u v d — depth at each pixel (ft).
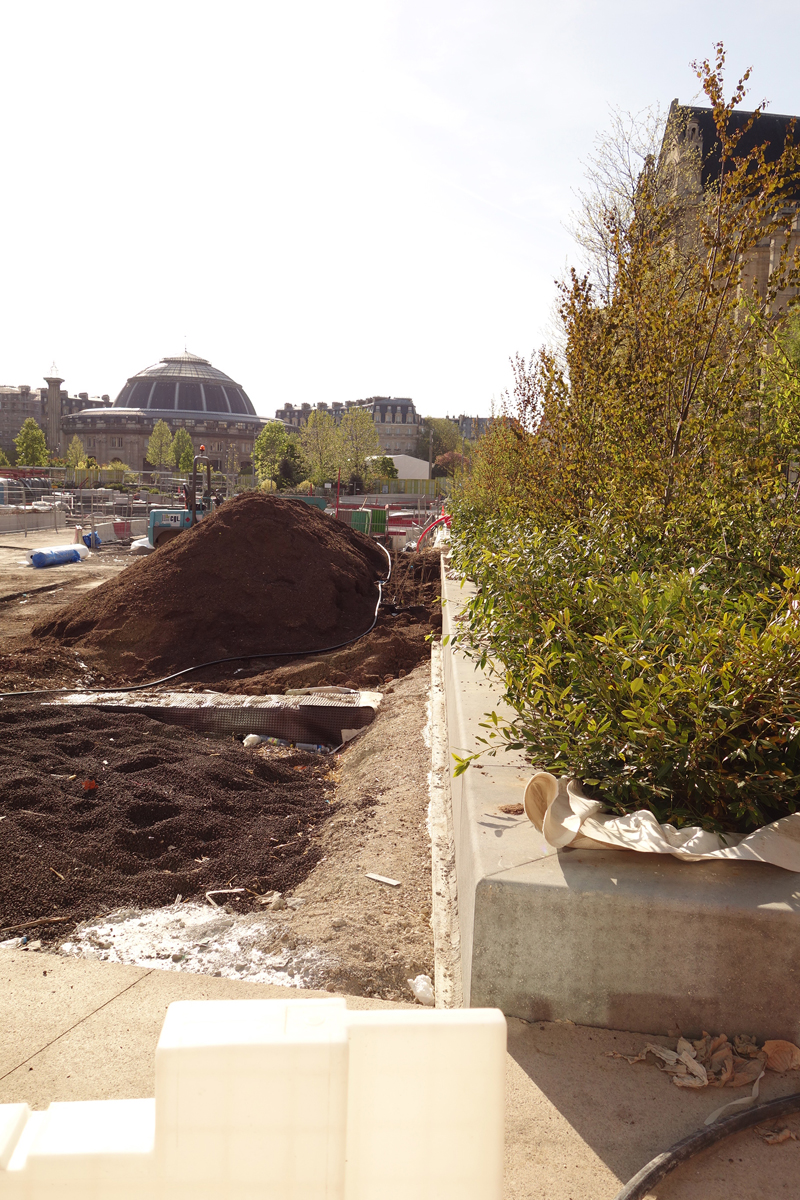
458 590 32.73
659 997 9.05
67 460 433.07
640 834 9.81
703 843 9.75
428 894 13.91
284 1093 3.99
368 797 19.15
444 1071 4.19
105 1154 3.92
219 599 39.60
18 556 86.12
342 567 47.57
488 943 9.29
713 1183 7.14
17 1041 9.12
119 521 107.96
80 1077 8.51
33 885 14.15
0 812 16.75
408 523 114.01
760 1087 8.31
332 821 18.34
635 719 10.37
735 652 10.28
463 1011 4.28
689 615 12.16
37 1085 8.38
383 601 48.88
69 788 18.57
